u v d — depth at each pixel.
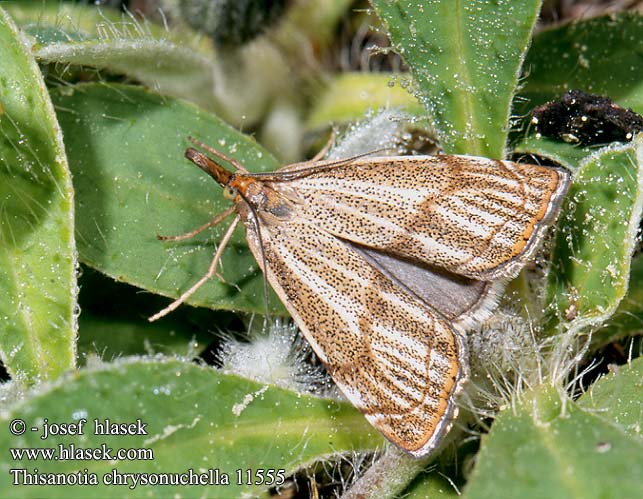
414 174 0.11
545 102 0.12
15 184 0.11
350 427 0.12
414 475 0.12
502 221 0.11
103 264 0.12
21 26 0.12
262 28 0.13
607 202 0.11
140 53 0.12
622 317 0.12
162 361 0.11
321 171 0.12
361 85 0.13
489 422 0.12
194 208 0.12
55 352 0.11
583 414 0.11
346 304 0.11
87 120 0.12
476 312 0.11
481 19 0.12
